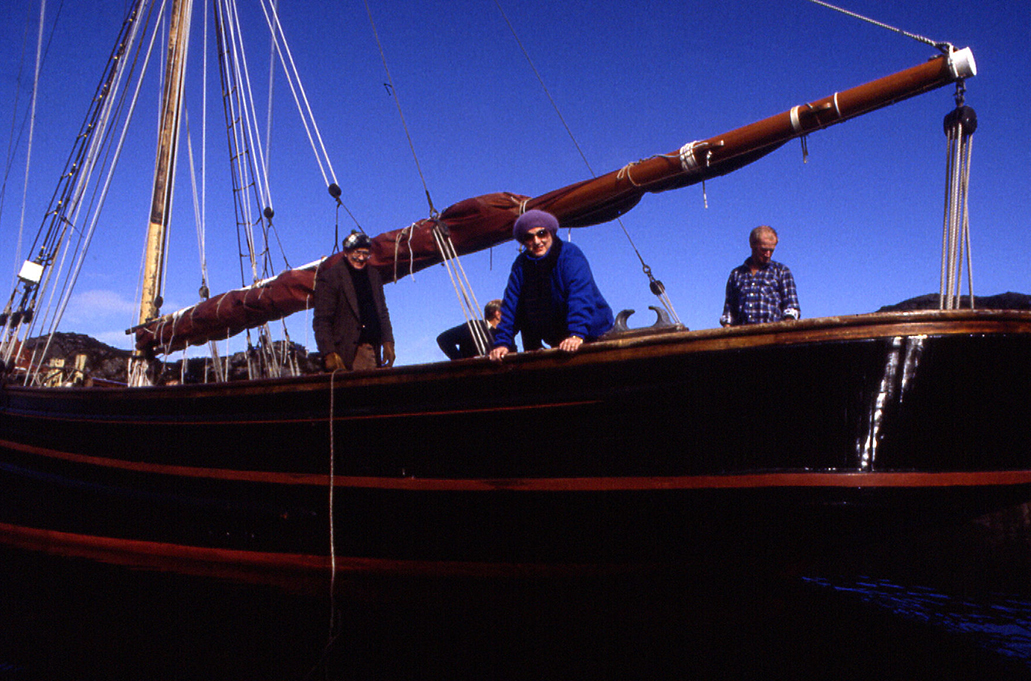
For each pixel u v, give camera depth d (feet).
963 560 21.30
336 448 15.31
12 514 23.57
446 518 14.01
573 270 12.78
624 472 11.81
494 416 13.12
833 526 11.11
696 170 14.60
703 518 11.59
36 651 12.41
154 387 19.17
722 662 11.62
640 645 12.67
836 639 12.85
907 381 9.98
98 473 20.77
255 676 11.24
